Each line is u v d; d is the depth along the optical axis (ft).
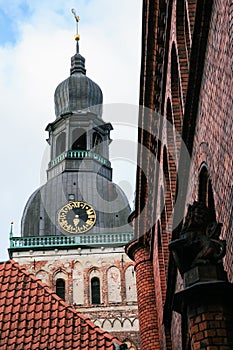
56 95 261.03
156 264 77.05
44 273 216.54
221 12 35.60
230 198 33.68
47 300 59.93
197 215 31.07
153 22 60.80
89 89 260.01
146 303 81.82
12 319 57.88
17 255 219.00
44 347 54.85
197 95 43.32
